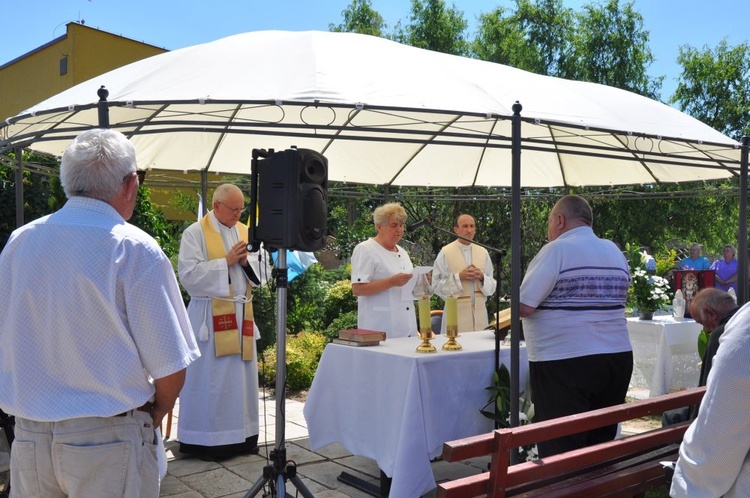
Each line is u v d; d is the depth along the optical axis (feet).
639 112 14.76
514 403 12.48
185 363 7.18
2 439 13.58
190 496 14.40
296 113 18.54
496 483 8.71
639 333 24.13
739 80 61.67
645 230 53.83
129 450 7.02
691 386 24.02
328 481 15.55
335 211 51.60
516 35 68.18
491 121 18.31
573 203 13.23
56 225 6.99
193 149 22.27
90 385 6.87
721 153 18.45
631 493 10.41
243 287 17.66
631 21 61.57
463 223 21.79
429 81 12.28
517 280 12.49
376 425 13.92
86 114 16.03
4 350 7.02
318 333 30.37
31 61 55.77
